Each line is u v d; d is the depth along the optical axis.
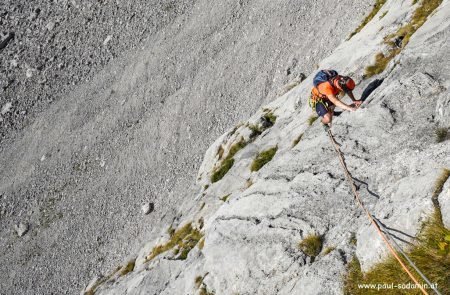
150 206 35.69
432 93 10.05
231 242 11.12
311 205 10.10
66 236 40.69
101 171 44.12
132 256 24.83
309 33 34.66
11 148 56.22
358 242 7.95
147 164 40.06
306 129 14.51
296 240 9.57
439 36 11.49
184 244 17.88
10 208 48.06
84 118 51.78
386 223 7.66
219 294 10.37
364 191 9.32
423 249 6.71
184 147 38.41
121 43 56.44
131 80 50.44
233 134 23.59
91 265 36.16
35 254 41.22
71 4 64.50
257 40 39.69
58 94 58.09
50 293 36.66
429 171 7.88
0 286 40.81
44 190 47.28
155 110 44.59
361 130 10.80
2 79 62.94
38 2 67.50
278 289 9.06
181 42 48.59
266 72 36.19
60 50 61.19
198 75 43.19
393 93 10.78
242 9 44.56
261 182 12.50
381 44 14.98
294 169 11.83
